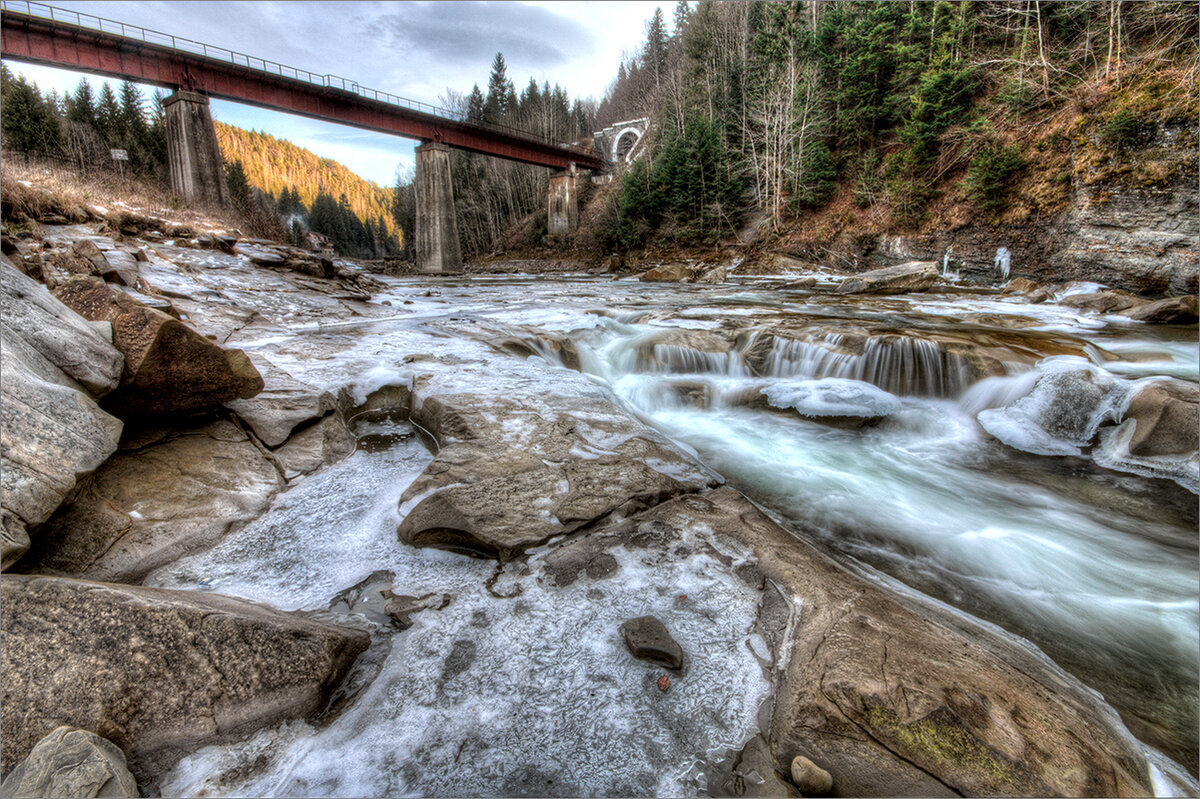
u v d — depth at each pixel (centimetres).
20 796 161
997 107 2214
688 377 833
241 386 445
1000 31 2583
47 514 257
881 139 3122
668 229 3903
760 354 901
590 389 619
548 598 286
